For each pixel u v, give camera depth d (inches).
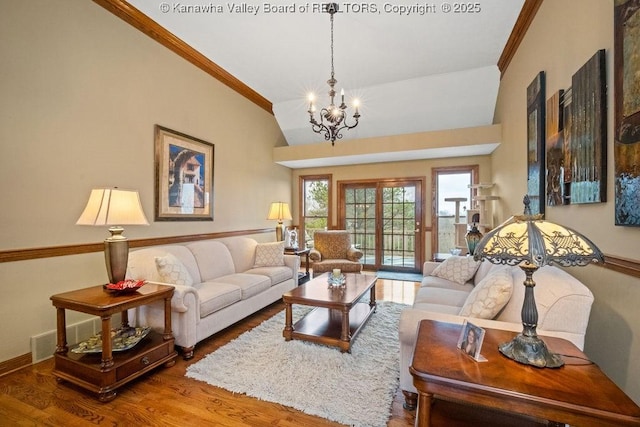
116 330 89.7
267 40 135.6
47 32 93.4
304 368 85.1
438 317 66.2
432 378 42.0
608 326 65.0
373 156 206.7
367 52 144.9
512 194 142.1
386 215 234.5
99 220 79.9
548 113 96.4
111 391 71.8
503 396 38.4
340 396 72.6
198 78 153.1
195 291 95.3
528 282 47.5
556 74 91.2
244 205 190.9
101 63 108.7
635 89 53.7
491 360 46.0
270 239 218.4
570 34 82.0
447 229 216.5
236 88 181.2
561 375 41.9
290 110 215.6
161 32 129.0
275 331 112.3
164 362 85.7
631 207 54.9
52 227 94.7
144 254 107.8
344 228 246.2
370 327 115.2
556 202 90.0
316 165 242.4
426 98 181.2
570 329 56.1
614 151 60.0
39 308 91.7
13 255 85.4
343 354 93.1
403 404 71.0
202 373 83.4
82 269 103.1
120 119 115.4
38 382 79.4
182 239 143.8
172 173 137.8
